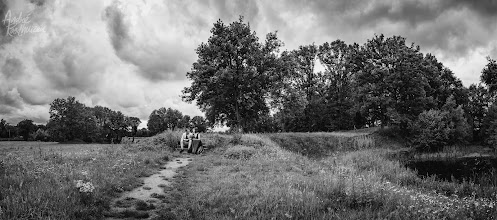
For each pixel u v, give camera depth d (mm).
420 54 47688
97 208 8500
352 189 10945
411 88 44250
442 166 30203
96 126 89688
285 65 40094
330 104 54125
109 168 13180
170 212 8680
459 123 41688
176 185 11742
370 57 49781
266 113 41750
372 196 10516
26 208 7652
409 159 33312
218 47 38688
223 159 18766
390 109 42031
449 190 18219
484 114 46656
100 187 10094
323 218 8492
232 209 8766
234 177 13359
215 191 10875
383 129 43969
